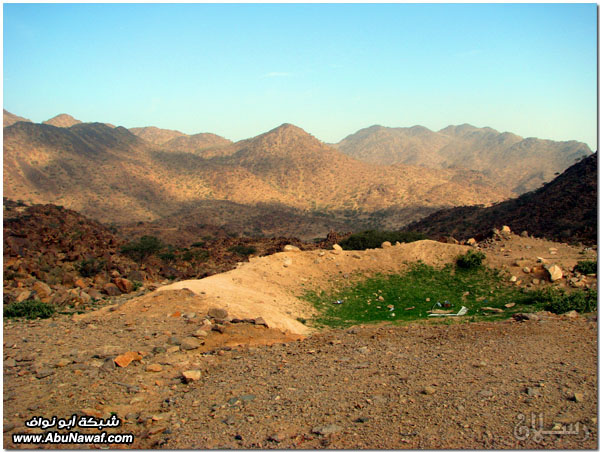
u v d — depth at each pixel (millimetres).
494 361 9297
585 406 6715
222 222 151875
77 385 8891
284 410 7547
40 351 11070
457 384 8008
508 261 23375
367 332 13898
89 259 29297
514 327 12547
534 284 20781
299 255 24969
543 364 8875
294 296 20406
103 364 9977
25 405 7938
